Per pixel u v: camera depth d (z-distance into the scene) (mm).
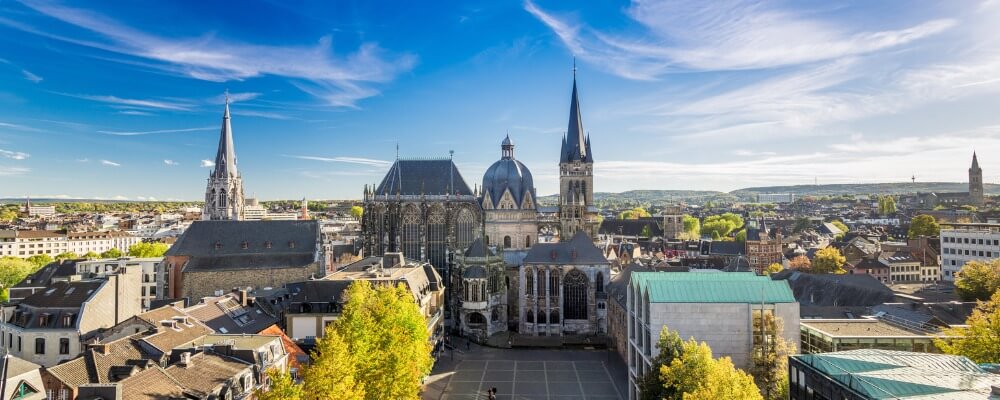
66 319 91188
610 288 152125
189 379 61344
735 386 57156
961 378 51031
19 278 180625
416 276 131750
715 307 83688
